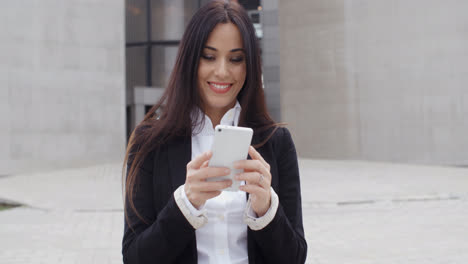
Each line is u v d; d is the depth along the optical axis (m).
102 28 15.95
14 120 14.51
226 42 1.45
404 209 7.21
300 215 1.53
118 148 16.03
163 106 1.58
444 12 15.45
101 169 13.78
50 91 15.06
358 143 17.11
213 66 1.47
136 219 1.43
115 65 16.09
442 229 5.79
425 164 15.67
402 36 16.19
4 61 14.45
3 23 14.51
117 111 16.08
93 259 4.69
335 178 11.08
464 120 15.14
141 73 26.22
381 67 16.62
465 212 6.82
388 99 16.47
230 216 1.49
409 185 9.62
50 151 14.95
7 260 4.65
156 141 1.49
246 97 1.54
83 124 15.50
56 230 6.10
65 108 15.26
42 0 15.05
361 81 17.09
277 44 28.11
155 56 26.12
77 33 15.56
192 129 1.54
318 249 4.95
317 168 13.73
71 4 15.49
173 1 26.20
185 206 1.26
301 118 18.58
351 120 17.30
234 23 1.46
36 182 11.14
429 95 15.69
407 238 5.36
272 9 28.22
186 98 1.49
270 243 1.35
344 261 4.48
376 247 5.00
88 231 6.04
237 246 1.49
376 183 10.05
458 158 15.19
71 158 15.25
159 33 26.12
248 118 1.59
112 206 7.74
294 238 1.39
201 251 1.47
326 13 17.94
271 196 1.33
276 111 27.81
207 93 1.51
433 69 15.62
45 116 14.95
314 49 18.23
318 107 18.09
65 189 9.79
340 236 5.52
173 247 1.29
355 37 17.23
